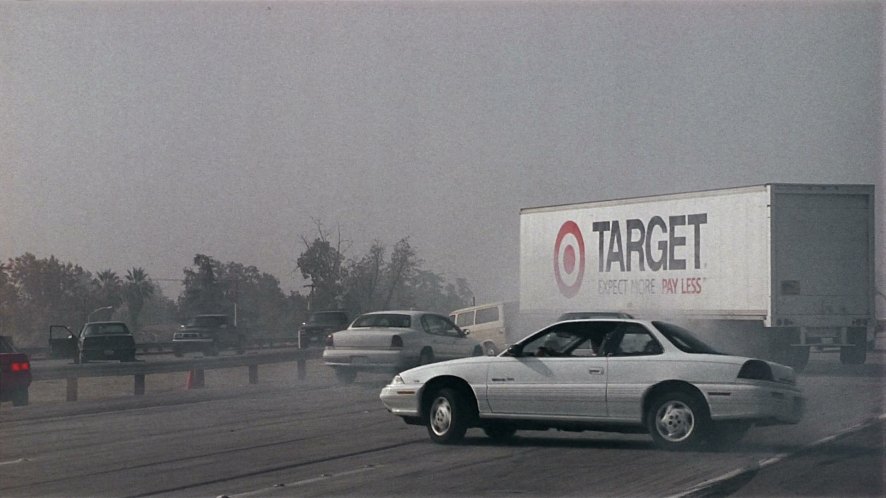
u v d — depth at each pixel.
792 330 24.75
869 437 13.27
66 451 12.96
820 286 24.34
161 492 9.92
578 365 12.20
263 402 20.14
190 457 12.18
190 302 86.69
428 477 10.50
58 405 20.34
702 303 25.67
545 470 10.84
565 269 29.98
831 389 20.73
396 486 10.01
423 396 13.12
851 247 24.44
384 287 75.94
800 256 24.27
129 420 16.80
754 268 24.50
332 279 71.81
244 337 51.72
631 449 12.37
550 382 12.28
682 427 11.76
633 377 11.91
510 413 12.52
